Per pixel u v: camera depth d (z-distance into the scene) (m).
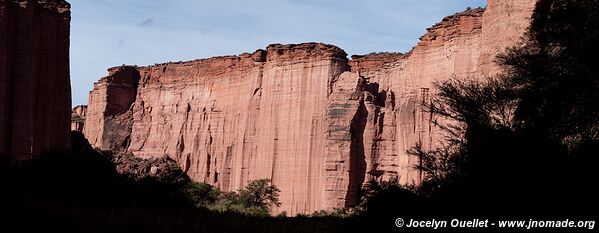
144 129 140.50
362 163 101.00
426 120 90.94
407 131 94.00
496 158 35.88
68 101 80.00
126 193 56.44
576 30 35.91
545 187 33.66
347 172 100.19
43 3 79.12
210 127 126.75
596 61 34.78
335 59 108.50
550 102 35.81
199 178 125.50
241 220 47.38
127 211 44.84
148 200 56.94
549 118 35.69
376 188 43.62
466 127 42.09
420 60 94.88
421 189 40.03
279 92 111.88
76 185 52.94
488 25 46.12
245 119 117.25
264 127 112.62
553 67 36.44
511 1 44.62
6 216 36.22
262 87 115.81
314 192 103.12
